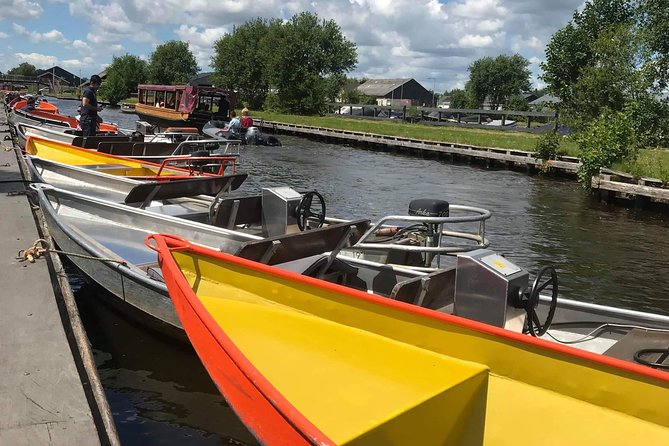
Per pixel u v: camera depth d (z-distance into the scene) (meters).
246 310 4.14
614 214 14.44
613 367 2.89
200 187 7.65
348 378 3.46
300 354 3.68
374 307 3.71
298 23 67.12
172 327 5.52
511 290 3.83
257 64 66.56
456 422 3.35
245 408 3.29
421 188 17.34
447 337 3.44
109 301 6.30
